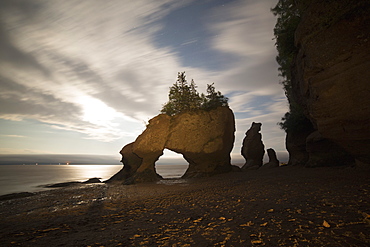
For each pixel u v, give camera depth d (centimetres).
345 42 1074
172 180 2442
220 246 435
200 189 1459
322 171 1588
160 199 1193
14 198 1981
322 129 1232
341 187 878
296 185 1098
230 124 3020
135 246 482
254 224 551
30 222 902
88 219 852
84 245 519
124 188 1989
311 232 445
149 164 2580
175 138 2608
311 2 1394
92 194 1742
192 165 2864
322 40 1198
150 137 2567
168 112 2886
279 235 453
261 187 1195
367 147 1117
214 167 2730
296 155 2775
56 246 531
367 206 568
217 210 767
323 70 1195
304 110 1794
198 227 583
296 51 1869
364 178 1007
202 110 2852
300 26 1373
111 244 509
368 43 980
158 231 585
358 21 1027
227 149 2897
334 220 498
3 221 986
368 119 997
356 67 1023
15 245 568
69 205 1290
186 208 869
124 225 693
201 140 2648
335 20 1127
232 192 1147
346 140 1168
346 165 1686
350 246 361
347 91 1063
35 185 3603
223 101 3072
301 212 601
